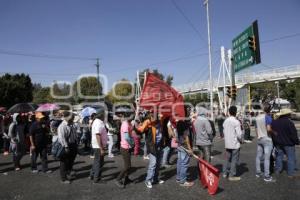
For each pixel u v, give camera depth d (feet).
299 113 138.82
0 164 39.50
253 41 71.10
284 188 25.46
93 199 23.95
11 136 35.63
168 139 34.40
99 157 28.71
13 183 29.40
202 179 26.11
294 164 28.91
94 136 28.60
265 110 28.60
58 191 26.32
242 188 25.70
